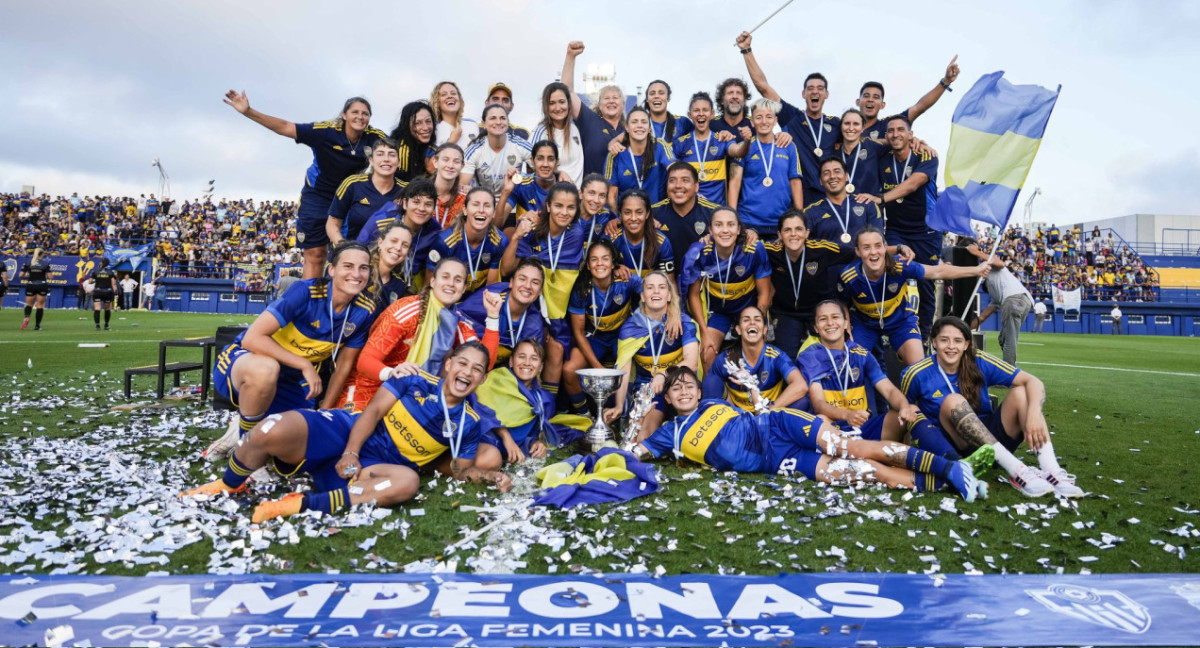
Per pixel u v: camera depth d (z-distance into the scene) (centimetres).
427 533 322
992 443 419
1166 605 258
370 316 457
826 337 504
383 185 625
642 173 669
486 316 535
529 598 256
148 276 3047
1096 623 243
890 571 288
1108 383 995
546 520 343
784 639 228
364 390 464
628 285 568
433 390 393
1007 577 281
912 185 721
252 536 305
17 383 793
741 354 529
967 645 228
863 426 478
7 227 3662
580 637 228
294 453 365
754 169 693
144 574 271
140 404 663
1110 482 439
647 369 564
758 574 282
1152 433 608
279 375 439
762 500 381
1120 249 4275
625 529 335
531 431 497
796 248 599
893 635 233
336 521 332
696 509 368
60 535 310
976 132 694
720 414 455
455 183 571
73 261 2997
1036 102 677
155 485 384
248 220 3941
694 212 623
